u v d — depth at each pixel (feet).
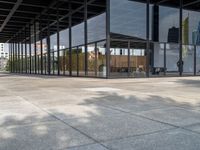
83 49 82.48
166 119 19.49
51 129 16.90
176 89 40.29
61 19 102.01
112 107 24.49
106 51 69.46
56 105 25.82
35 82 58.90
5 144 14.06
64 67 95.50
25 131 16.48
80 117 20.33
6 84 53.62
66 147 13.53
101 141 14.46
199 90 38.68
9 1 89.86
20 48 154.51
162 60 79.51
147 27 76.89
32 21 120.98
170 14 82.43
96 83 53.26
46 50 112.16
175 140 14.56
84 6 81.66
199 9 87.81
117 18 71.26
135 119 19.54
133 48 73.67
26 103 27.27
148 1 76.69
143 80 62.59
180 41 83.41
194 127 17.24
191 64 85.76
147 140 14.58
